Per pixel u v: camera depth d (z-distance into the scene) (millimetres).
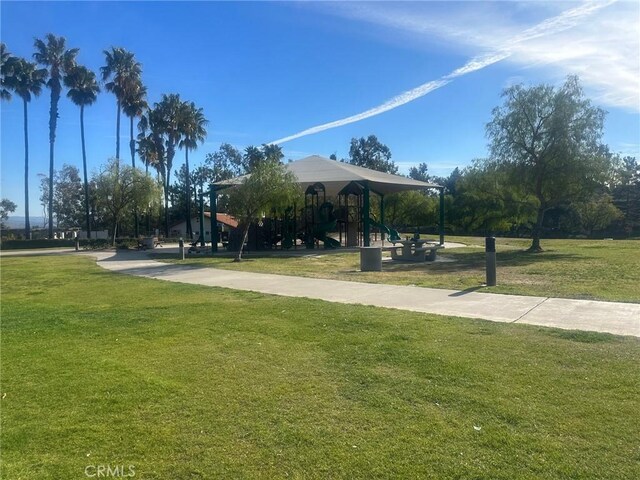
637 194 66562
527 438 3590
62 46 47688
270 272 15562
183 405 4332
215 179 74938
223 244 32500
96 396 4570
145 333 7137
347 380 4918
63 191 71438
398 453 3428
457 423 3873
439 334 6559
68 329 7566
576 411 4023
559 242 33250
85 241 40344
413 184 30141
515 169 23422
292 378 5016
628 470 3143
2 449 3566
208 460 3387
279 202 20828
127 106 52188
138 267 18906
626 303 8820
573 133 22203
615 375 4832
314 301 9398
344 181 25734
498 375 4898
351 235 31891
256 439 3680
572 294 9922
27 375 5230
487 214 51469
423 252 19859
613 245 28453
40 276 16469
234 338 6691
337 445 3562
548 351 5680
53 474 3221
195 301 9930
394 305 8977
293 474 3195
